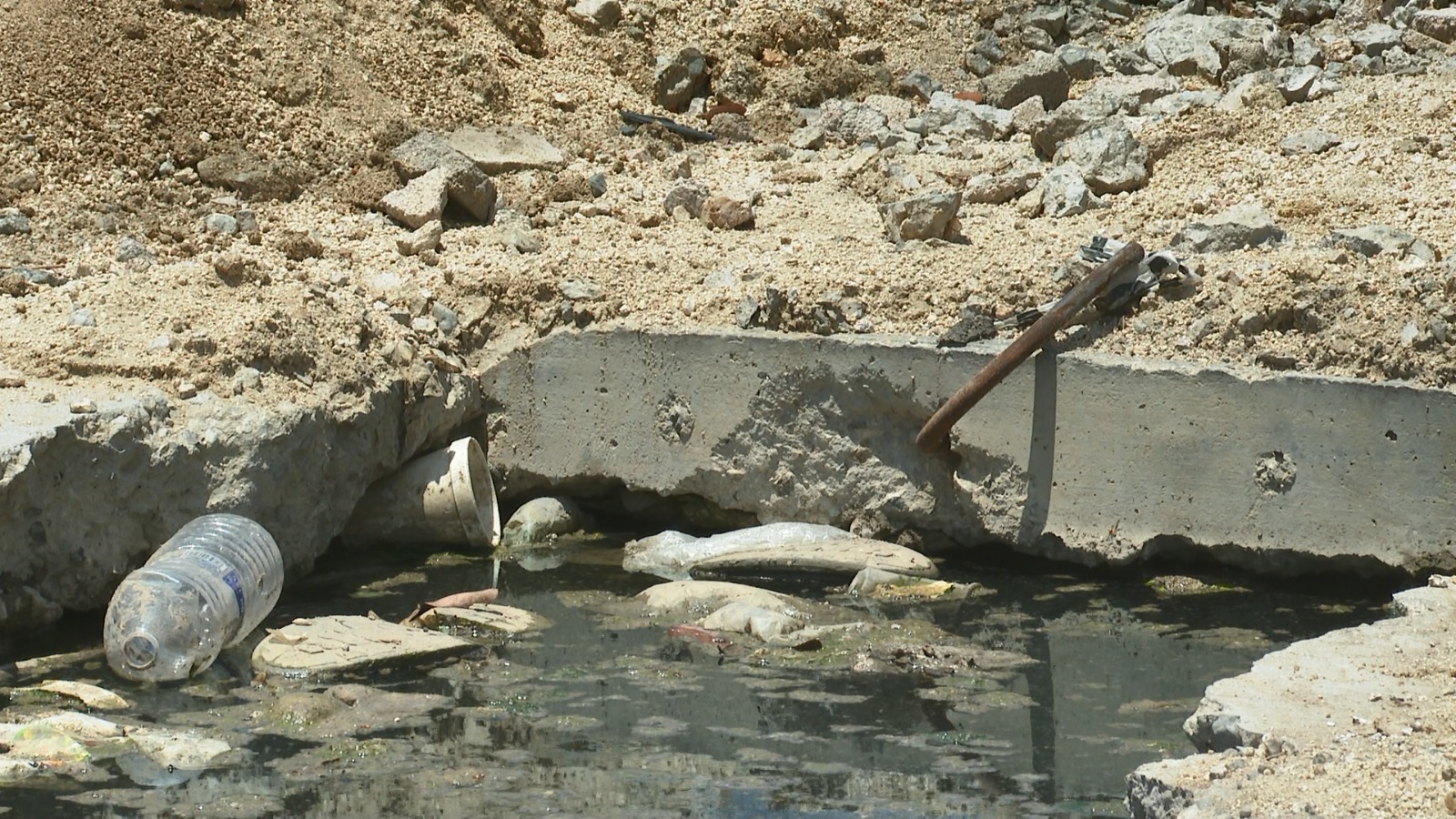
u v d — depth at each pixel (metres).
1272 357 9.73
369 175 12.92
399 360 10.68
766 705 7.92
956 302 10.72
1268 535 9.50
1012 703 7.91
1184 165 12.76
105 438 8.84
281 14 13.95
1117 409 9.75
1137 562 9.93
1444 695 6.54
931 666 8.42
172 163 12.62
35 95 12.51
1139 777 6.13
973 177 12.83
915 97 15.16
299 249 11.66
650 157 13.93
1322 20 15.68
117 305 10.23
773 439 10.56
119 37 13.09
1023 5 16.11
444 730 7.61
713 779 7.05
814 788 6.95
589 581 9.98
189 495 9.23
